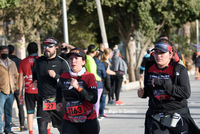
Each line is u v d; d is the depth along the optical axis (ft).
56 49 25.98
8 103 33.88
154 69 19.12
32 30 82.07
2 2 51.03
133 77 99.45
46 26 87.04
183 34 144.66
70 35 127.34
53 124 26.43
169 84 18.12
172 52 18.85
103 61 41.81
